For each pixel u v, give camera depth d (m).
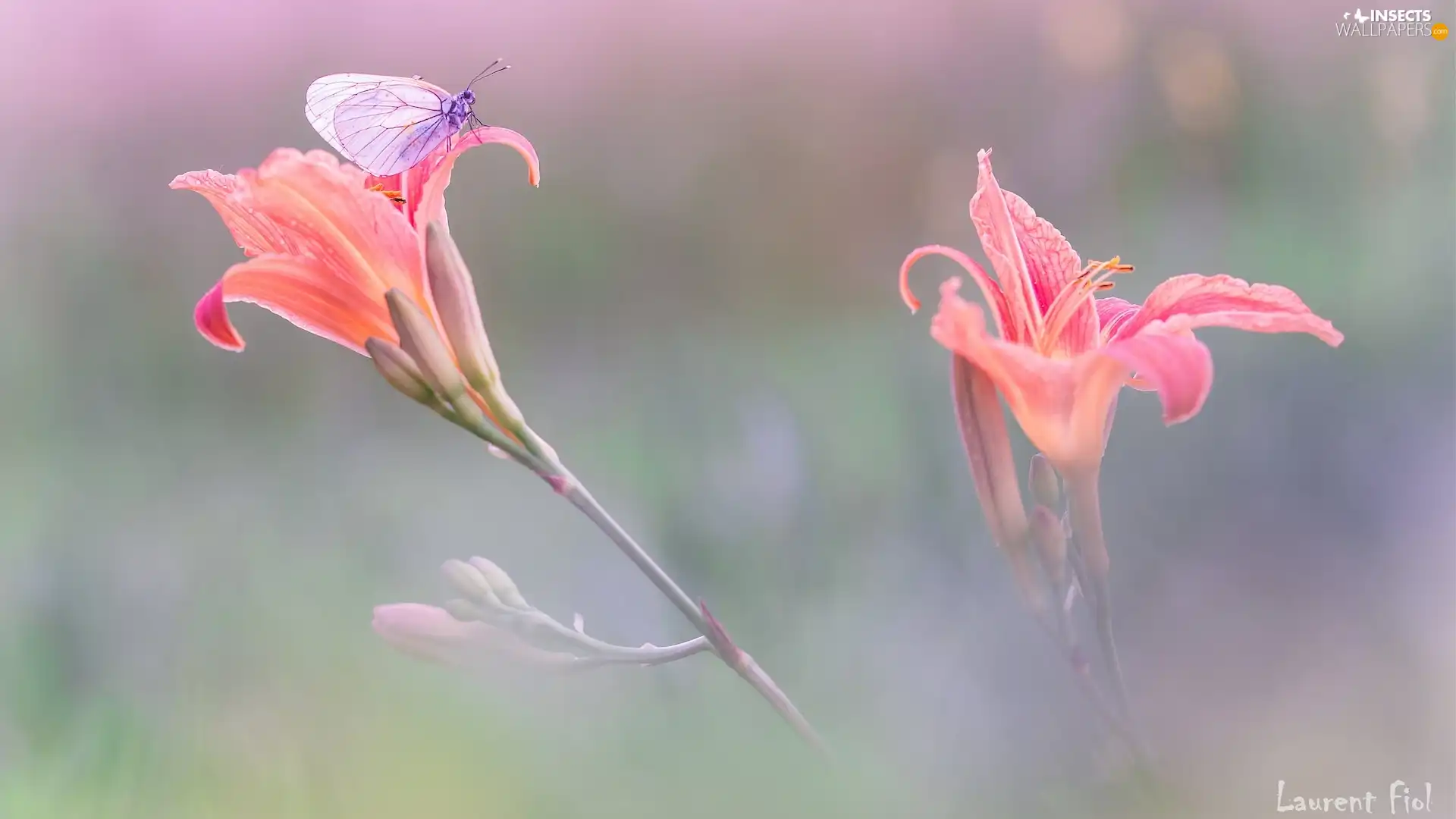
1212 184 3.51
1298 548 2.04
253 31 4.01
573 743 1.82
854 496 2.27
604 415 3.04
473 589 1.81
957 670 1.90
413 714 1.82
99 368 3.35
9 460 2.92
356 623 2.03
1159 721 1.84
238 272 1.80
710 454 2.50
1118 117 3.57
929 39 3.75
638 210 3.93
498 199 3.97
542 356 3.63
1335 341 1.76
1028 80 3.69
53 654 2.01
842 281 3.72
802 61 3.88
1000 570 2.03
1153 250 3.39
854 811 1.77
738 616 2.04
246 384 3.35
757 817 1.77
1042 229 1.81
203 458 2.92
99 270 3.62
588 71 4.07
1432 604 1.95
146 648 2.01
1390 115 3.32
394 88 1.82
